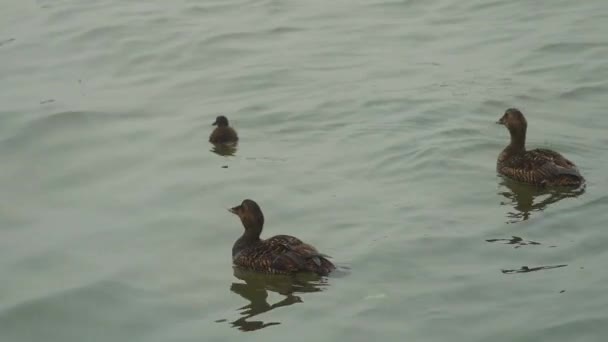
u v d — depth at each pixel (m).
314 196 17.70
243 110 21.89
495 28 25.88
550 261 15.06
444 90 22.16
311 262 15.02
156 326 14.28
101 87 23.73
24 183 19.31
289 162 19.25
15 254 16.64
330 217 16.86
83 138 21.08
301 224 16.69
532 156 17.83
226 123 20.44
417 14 27.45
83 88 23.69
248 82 23.42
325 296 14.49
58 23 27.73
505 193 17.42
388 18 27.25
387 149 19.41
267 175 18.73
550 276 14.63
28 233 17.34
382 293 14.43
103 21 27.69
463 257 15.34
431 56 24.34
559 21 25.86
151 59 25.22
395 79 23.03
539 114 20.72
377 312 13.98
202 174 19.02
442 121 20.55
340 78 23.28
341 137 20.20
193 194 18.25
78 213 17.95
